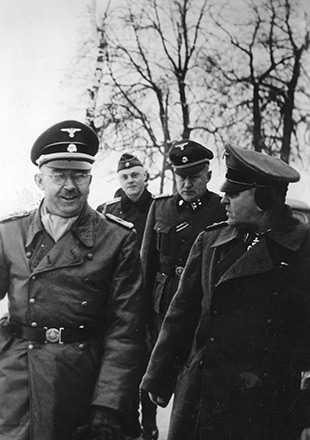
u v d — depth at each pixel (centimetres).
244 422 237
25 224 256
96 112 750
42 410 244
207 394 239
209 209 351
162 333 255
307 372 235
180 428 248
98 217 258
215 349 239
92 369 249
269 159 238
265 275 235
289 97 843
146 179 398
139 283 252
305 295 233
